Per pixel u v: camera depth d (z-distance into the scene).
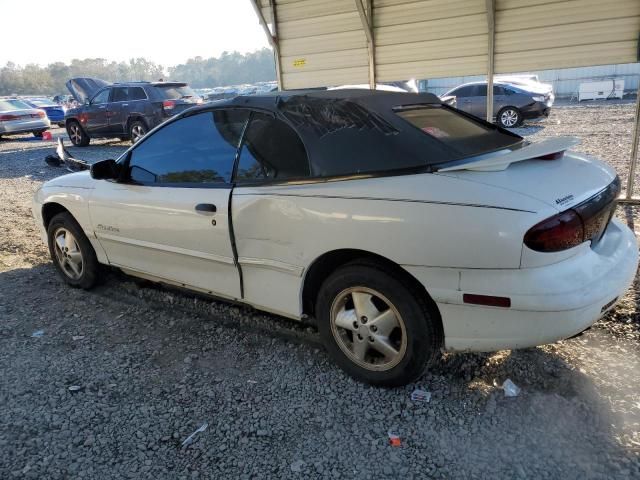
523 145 3.44
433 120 3.33
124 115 15.61
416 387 3.03
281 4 8.05
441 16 6.98
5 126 20.45
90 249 4.54
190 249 3.62
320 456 2.54
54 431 2.79
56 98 42.91
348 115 3.15
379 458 2.51
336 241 2.88
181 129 3.73
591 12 6.13
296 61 8.23
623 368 3.05
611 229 3.06
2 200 9.28
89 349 3.66
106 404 3.01
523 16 6.48
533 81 17.52
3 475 2.49
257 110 3.35
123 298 4.52
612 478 2.30
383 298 2.86
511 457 2.46
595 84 26.66
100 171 3.99
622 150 10.60
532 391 2.92
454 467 2.43
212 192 3.41
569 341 3.38
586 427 2.62
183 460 2.56
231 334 3.79
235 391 3.09
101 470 2.51
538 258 2.46
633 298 3.82
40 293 4.73
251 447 2.63
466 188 2.60
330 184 2.94
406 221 2.66
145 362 3.46
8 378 3.31
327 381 3.14
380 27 7.41
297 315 3.26
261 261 3.27
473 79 26.88
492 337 2.63
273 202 3.11
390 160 2.88
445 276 2.62
